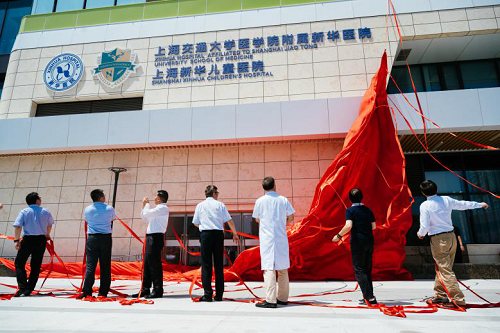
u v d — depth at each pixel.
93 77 11.59
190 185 10.43
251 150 10.42
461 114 8.72
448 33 10.20
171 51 11.42
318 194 7.60
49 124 10.34
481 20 10.16
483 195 10.14
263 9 11.42
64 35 12.19
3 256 10.45
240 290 5.58
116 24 12.04
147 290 4.66
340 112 9.28
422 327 2.71
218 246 4.31
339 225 7.30
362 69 10.41
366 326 2.73
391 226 7.08
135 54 11.59
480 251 9.71
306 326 2.73
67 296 4.85
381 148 7.84
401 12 10.61
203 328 2.65
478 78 11.38
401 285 6.15
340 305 3.84
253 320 2.96
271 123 9.47
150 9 12.05
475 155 10.48
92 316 3.16
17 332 2.52
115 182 10.13
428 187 4.04
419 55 11.27
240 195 10.16
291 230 7.38
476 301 4.21
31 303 4.06
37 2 13.24
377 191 7.56
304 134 9.28
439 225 3.91
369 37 10.61
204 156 10.58
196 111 9.85
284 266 3.87
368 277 3.90
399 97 9.03
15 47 12.31
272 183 4.21
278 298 3.94
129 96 11.43
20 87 11.84
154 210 4.68
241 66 10.95
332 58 10.62
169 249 10.17
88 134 10.12
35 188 10.95
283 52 10.91
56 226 10.55
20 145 10.30
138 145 10.05
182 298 4.50
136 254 10.05
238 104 9.75
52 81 11.73
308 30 10.95
